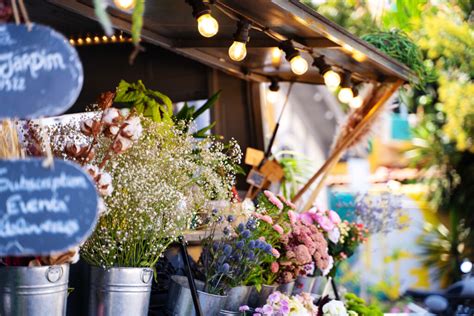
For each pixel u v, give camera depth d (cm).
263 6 345
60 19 496
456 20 801
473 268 702
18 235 168
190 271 291
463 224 762
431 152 768
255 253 321
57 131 261
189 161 302
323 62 440
